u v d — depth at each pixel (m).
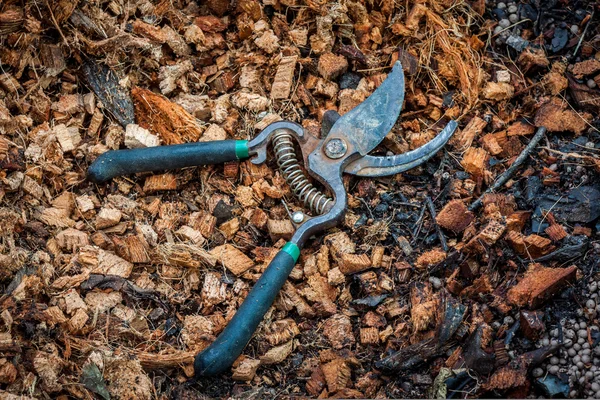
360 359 0.48
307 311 0.49
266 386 0.48
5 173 0.49
